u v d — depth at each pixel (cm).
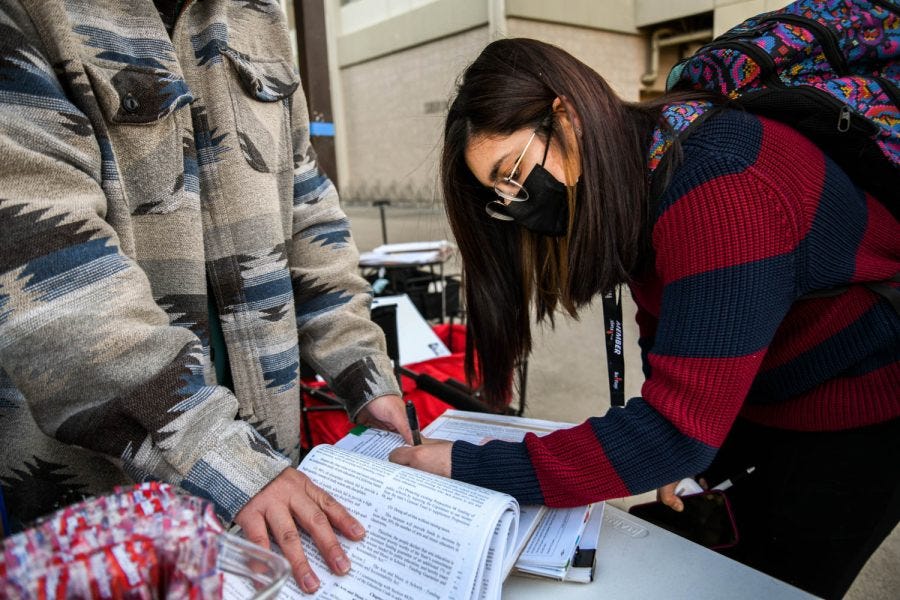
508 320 97
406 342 158
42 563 32
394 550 59
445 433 93
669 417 66
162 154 74
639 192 69
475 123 75
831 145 70
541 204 77
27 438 73
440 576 55
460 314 239
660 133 70
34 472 74
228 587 46
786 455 91
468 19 807
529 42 74
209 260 85
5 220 53
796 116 69
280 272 87
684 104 73
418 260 219
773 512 92
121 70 70
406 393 146
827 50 71
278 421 90
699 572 67
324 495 63
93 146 63
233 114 82
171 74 74
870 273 72
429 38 866
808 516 88
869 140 67
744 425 102
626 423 70
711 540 92
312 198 99
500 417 99
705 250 63
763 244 62
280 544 59
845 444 84
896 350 76
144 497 39
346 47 1036
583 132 68
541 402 257
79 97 65
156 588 34
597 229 70
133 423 58
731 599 62
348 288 98
